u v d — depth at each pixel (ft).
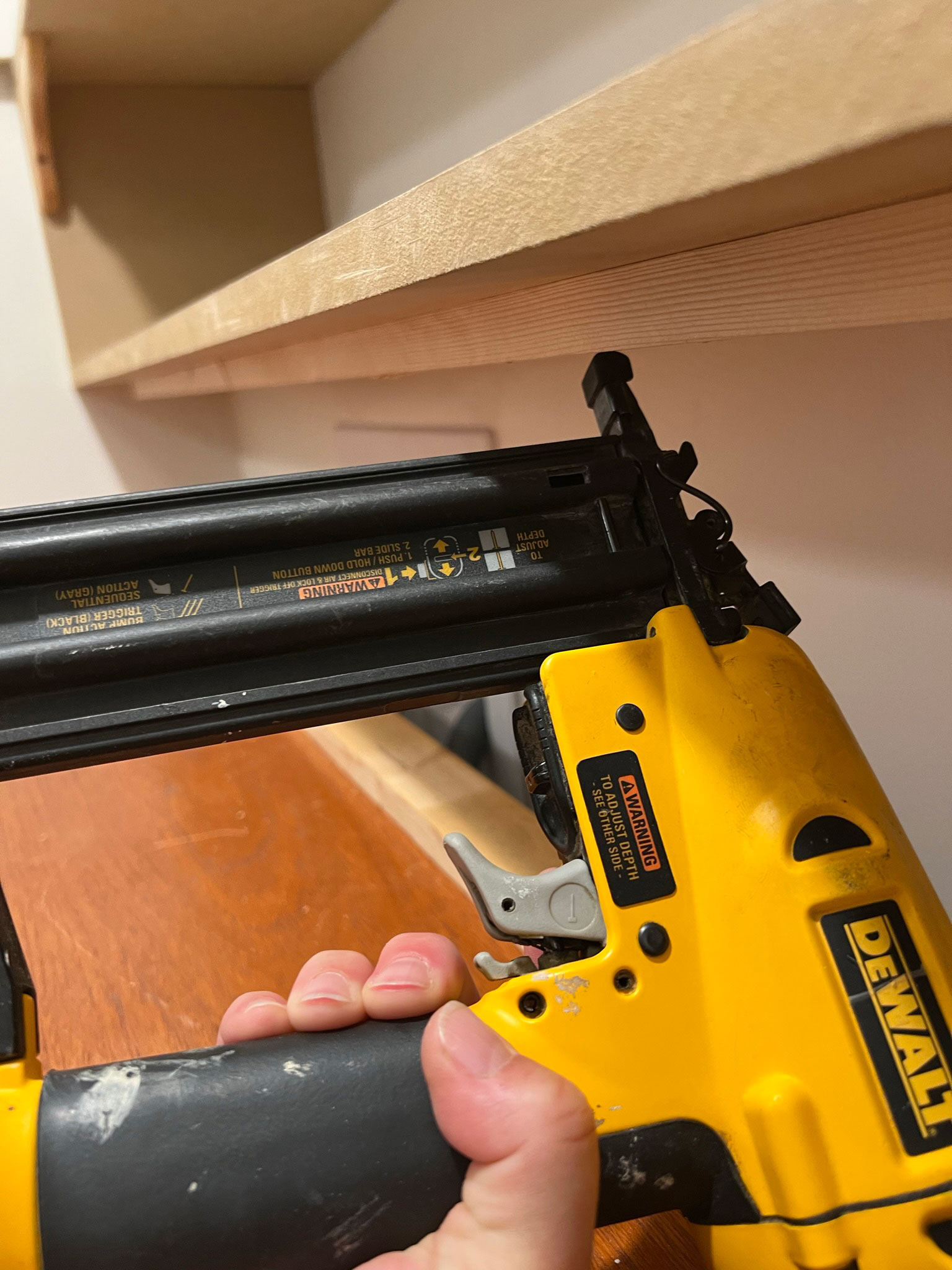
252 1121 0.97
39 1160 0.93
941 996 1.05
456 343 2.06
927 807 1.77
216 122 4.68
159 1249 0.91
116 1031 1.95
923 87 0.48
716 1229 1.06
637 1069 1.05
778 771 1.13
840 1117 1.00
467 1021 1.01
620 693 1.19
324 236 1.48
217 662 1.16
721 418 2.07
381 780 2.79
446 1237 0.95
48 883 2.53
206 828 2.77
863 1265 0.97
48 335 5.17
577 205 0.78
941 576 1.62
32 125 4.29
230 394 5.73
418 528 1.28
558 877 1.13
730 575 1.32
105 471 5.46
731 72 0.60
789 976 1.05
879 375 1.65
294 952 2.18
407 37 3.46
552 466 1.33
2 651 1.10
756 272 1.16
